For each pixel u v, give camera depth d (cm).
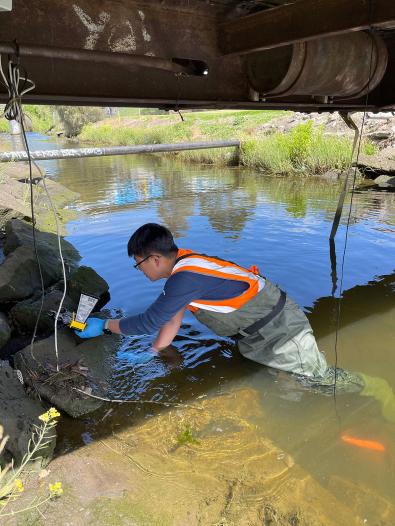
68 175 1362
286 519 225
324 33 273
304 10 279
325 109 520
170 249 275
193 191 1079
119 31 294
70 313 425
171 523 222
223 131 1867
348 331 411
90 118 2941
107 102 354
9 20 258
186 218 805
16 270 482
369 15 252
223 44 332
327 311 450
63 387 317
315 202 921
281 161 1316
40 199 893
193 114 2469
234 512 229
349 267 561
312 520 224
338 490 242
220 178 1270
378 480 248
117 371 350
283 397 318
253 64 347
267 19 300
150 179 1271
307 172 1271
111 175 1355
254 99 376
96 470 254
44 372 330
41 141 2502
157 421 296
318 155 1262
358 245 638
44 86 299
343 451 269
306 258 589
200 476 251
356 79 342
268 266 563
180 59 327
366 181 1160
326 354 374
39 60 292
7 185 873
